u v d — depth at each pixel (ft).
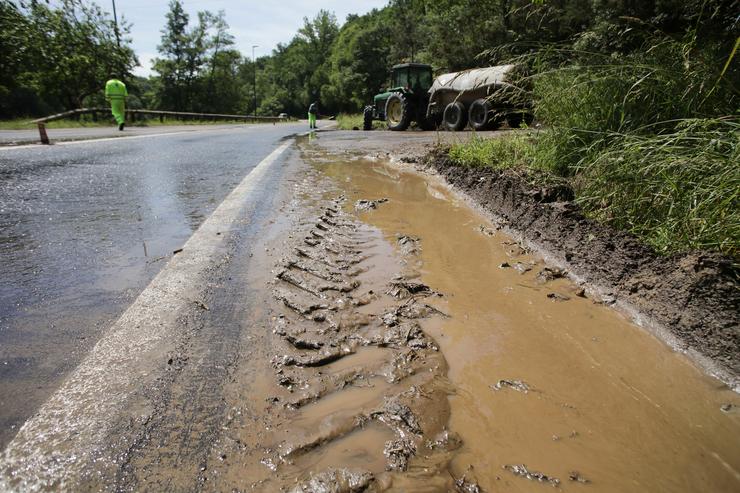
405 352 5.75
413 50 111.24
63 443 3.81
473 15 63.46
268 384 4.84
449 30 65.77
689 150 8.80
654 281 7.16
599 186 10.64
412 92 48.67
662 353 6.00
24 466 3.54
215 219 11.66
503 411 4.75
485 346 6.10
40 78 79.00
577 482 3.86
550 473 3.94
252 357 5.32
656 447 4.33
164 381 4.76
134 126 70.69
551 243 9.93
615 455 4.20
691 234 7.58
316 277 7.97
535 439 4.36
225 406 4.42
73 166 21.11
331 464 3.81
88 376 4.79
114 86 51.06
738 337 5.59
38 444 3.78
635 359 5.86
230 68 185.26
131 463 3.63
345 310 6.79
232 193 15.11
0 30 69.56
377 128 62.28
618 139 11.10
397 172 20.99
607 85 12.88
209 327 6.00
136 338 5.61
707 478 3.97
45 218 11.54
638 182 9.34
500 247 10.34
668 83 11.58
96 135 43.27
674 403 5.00
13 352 5.24
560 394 5.10
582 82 13.23
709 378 5.47
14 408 4.24
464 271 8.82
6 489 3.32
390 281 8.09
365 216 12.89
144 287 7.20
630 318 6.92
